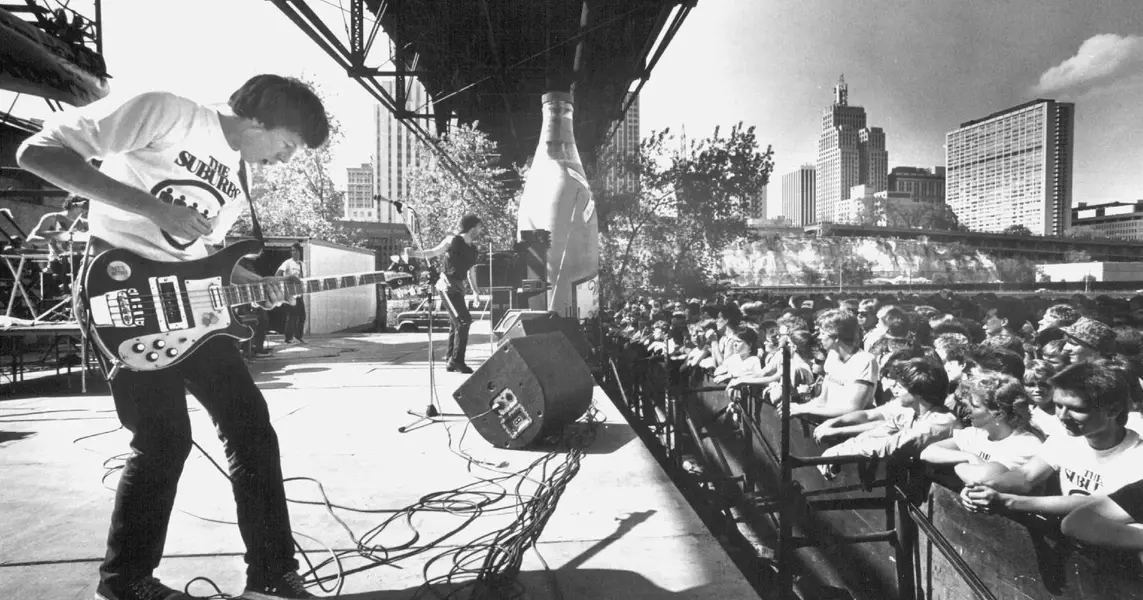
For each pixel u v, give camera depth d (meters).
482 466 3.43
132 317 1.67
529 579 2.09
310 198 28.64
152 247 1.77
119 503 1.72
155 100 1.61
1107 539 1.80
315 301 14.41
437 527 2.57
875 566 2.91
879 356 4.87
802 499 2.92
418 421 4.52
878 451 2.84
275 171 28.11
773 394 4.52
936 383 2.87
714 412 5.14
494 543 2.26
